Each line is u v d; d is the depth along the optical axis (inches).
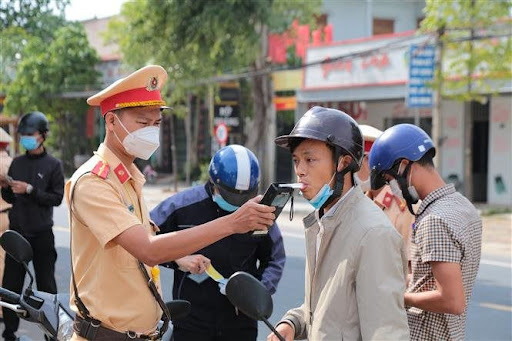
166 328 124.6
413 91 598.9
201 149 1149.7
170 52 773.3
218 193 159.6
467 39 572.7
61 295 142.9
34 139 243.6
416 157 128.8
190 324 161.8
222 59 767.7
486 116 750.5
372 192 170.1
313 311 113.5
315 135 109.2
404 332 104.0
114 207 113.8
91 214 114.0
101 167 116.9
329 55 803.4
